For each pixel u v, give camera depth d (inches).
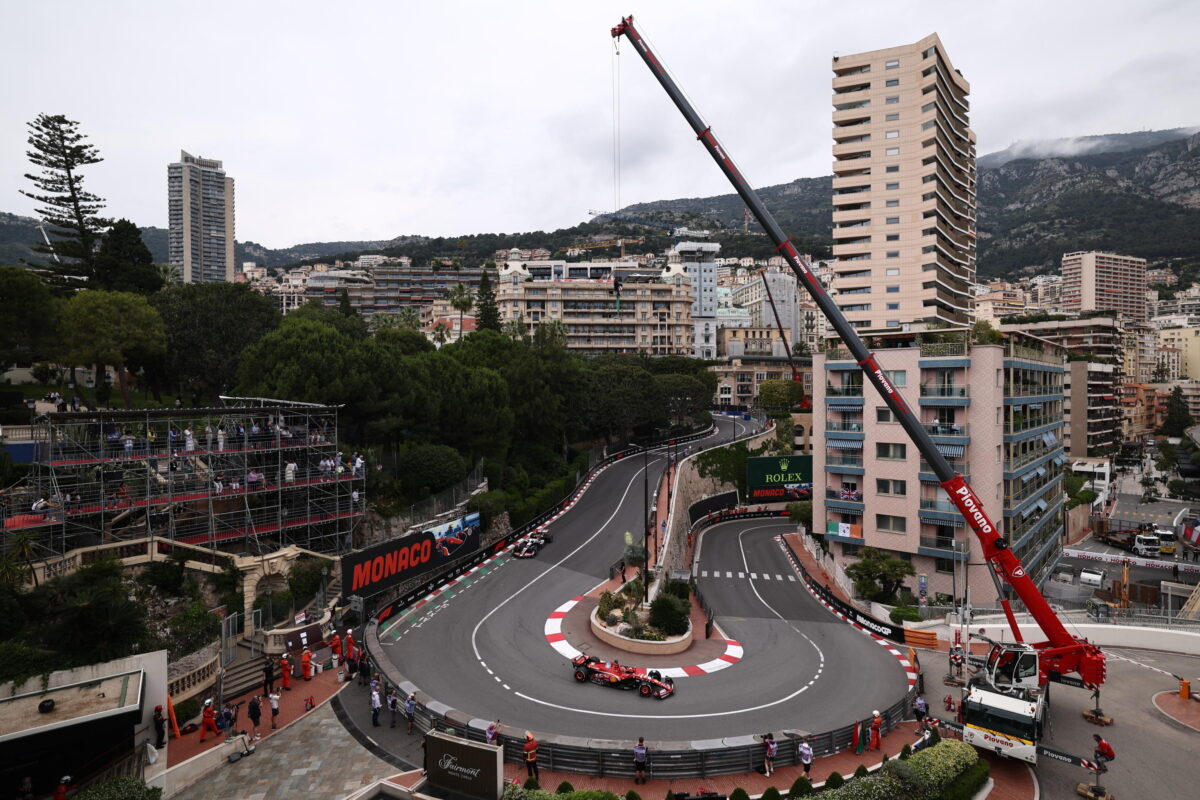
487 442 2972.4
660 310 7445.9
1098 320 6515.8
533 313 7170.3
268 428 1952.5
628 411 4377.5
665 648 1712.6
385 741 1208.2
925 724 1253.1
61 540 1539.1
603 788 1077.1
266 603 1631.4
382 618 1806.1
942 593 2314.2
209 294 3164.4
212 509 1729.8
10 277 2258.9
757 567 2800.2
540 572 2297.0
